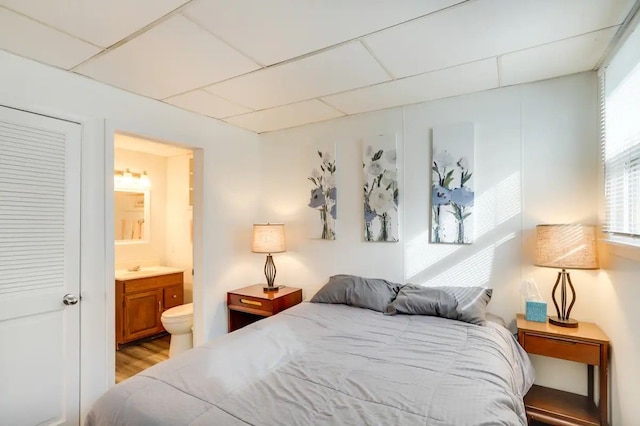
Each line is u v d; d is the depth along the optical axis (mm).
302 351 1750
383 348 1769
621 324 1728
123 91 2404
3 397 1825
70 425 2066
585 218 2201
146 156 4273
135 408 1233
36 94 1964
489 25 1650
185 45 1812
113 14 1526
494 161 2480
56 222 2039
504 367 1580
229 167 3287
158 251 4383
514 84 2408
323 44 1822
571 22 1624
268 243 3156
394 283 2773
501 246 2447
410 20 1603
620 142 1817
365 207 2967
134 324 3533
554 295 2211
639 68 1561
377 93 2551
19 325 1888
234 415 1162
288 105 2791
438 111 2691
